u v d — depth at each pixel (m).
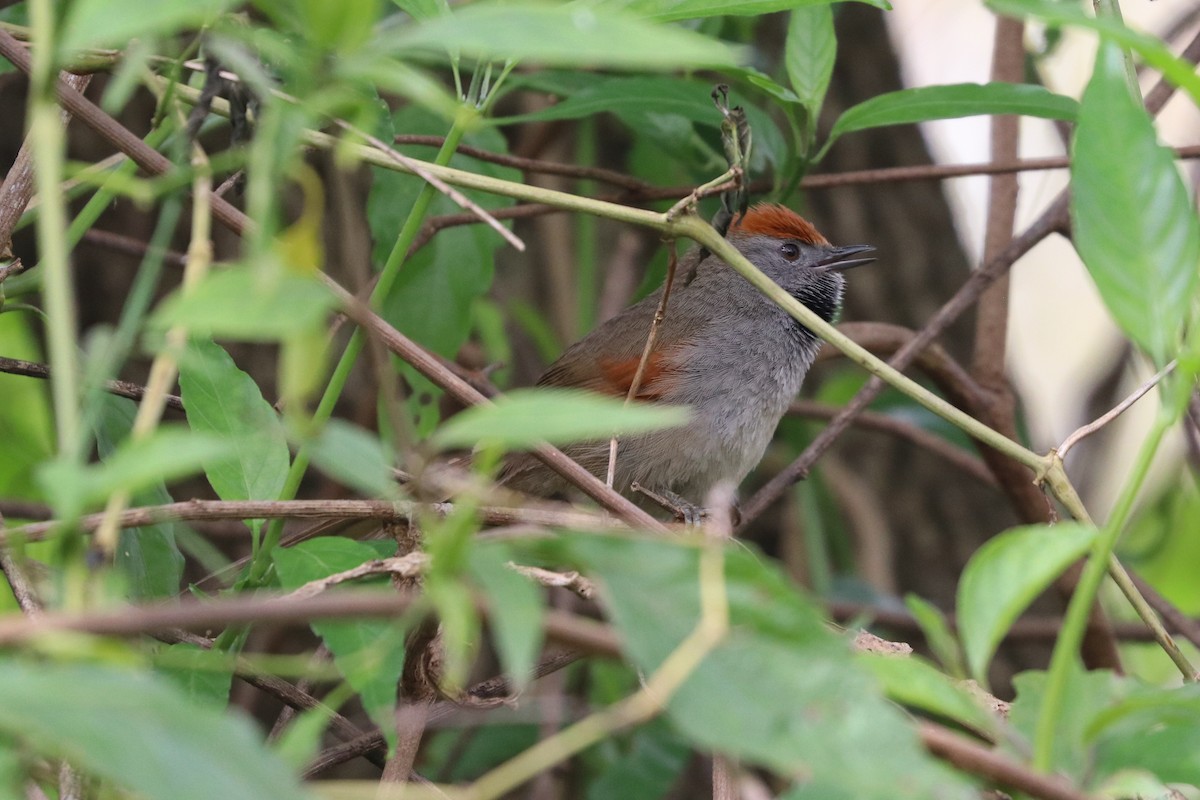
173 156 6.63
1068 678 4.42
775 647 3.69
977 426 7.00
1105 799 4.21
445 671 5.86
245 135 5.12
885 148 15.05
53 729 3.04
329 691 10.77
